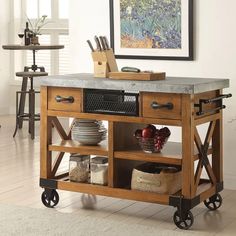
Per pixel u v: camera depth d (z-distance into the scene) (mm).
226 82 4590
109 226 4242
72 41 5824
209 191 4484
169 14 5297
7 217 4426
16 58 9367
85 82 4414
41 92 4645
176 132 5367
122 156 4391
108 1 5605
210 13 5180
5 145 7086
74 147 4570
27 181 5445
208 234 4105
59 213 4531
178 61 5348
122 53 5547
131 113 4309
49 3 9117
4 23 9219
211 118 4480
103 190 4488
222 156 4703
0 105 9367
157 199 4289
